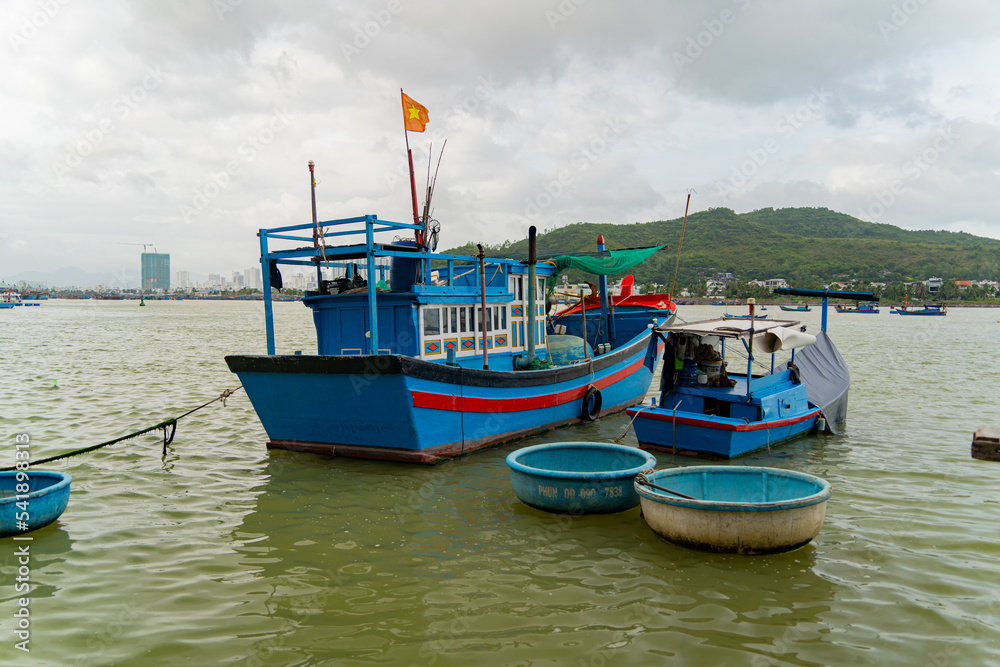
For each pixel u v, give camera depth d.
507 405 14.41
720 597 7.37
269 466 12.95
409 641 6.46
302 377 12.77
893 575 7.95
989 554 8.59
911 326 74.81
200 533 9.38
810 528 8.35
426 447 12.66
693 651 6.27
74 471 12.59
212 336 53.94
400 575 7.98
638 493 9.38
